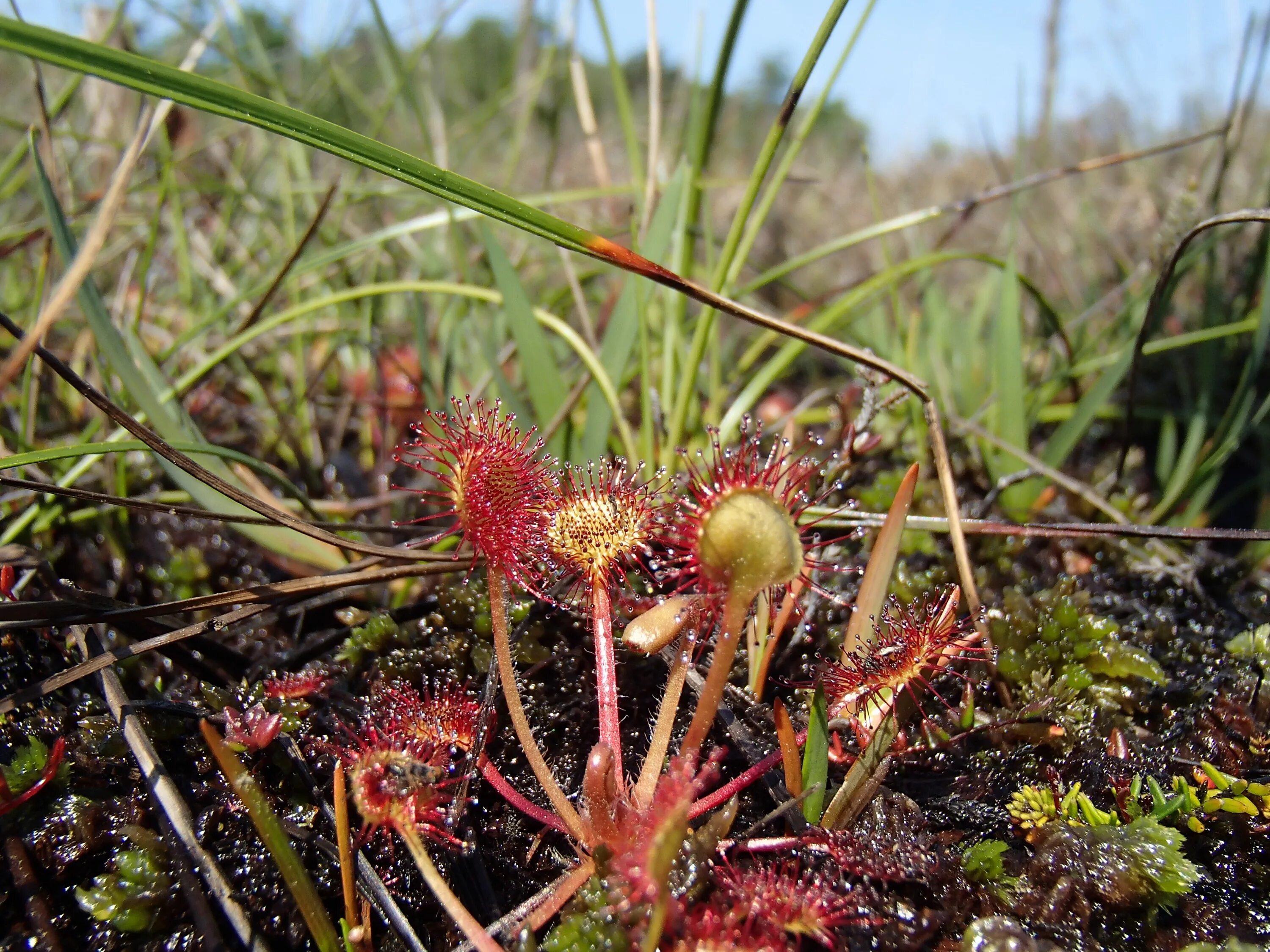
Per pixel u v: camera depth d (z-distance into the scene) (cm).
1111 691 10
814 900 6
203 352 16
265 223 19
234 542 13
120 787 8
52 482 12
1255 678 10
